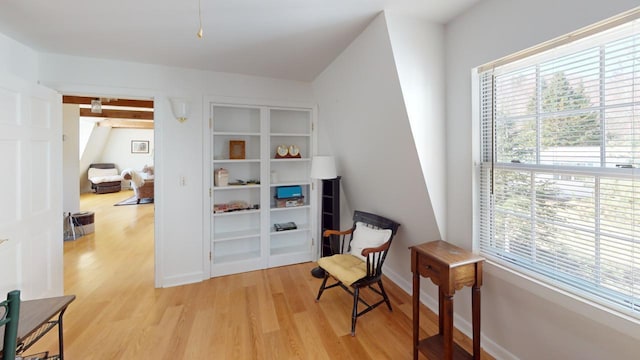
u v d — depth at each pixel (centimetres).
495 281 171
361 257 246
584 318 128
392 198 248
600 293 125
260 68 282
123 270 317
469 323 195
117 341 192
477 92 176
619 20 111
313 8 170
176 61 262
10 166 190
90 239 432
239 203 327
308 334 201
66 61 244
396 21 178
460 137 186
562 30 127
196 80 284
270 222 352
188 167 285
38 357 130
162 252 277
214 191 324
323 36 209
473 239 182
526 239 157
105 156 941
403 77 181
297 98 328
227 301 249
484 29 165
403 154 206
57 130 240
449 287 150
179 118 274
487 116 176
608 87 120
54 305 129
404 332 203
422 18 184
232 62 265
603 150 123
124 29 197
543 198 148
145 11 173
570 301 131
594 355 125
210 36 209
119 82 259
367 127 235
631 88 114
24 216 203
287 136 357
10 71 210
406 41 181
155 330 205
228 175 323
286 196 340
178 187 282
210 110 293
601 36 120
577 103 131
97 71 253
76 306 238
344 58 237
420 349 170
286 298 254
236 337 198
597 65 123
